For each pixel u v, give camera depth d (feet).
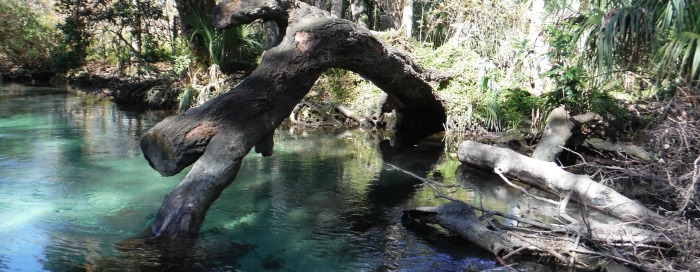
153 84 35.50
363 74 22.62
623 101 24.14
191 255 13.04
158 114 31.81
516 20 33.99
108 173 19.36
